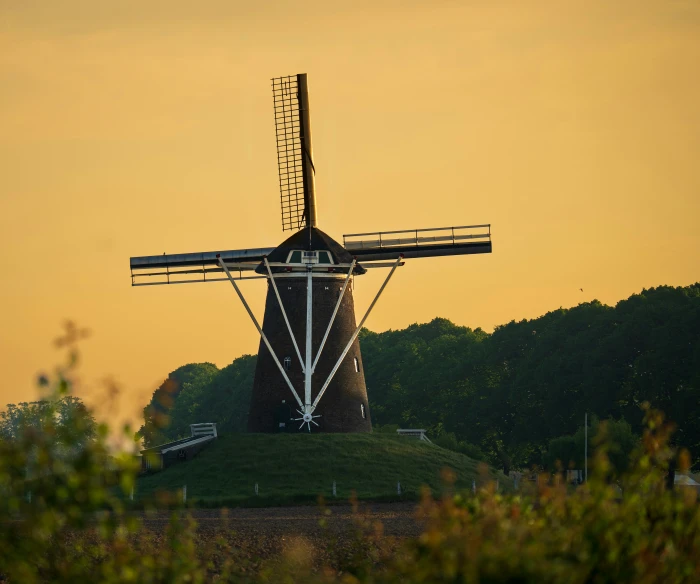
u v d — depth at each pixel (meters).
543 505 67.62
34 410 56.56
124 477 55.09
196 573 71.50
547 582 56.00
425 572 57.59
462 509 64.56
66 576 64.88
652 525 65.94
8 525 61.16
